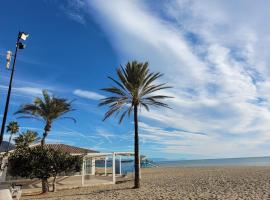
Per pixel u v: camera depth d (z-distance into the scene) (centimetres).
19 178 2678
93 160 3547
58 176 2922
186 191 2003
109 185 2795
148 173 4794
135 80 2347
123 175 3581
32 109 2489
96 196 2008
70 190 2517
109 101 2378
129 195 1962
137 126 2388
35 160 2234
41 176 2267
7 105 1595
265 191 1783
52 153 2334
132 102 2394
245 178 2730
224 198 1602
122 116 2444
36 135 4694
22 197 2172
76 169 2431
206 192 1888
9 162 2342
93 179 3156
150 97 2369
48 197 2095
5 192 1379
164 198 1742
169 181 2925
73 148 3431
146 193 2011
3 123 1572
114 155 3028
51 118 2544
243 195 1672
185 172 4512
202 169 5300
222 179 2778
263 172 3444
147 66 2375
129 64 2377
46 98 2520
